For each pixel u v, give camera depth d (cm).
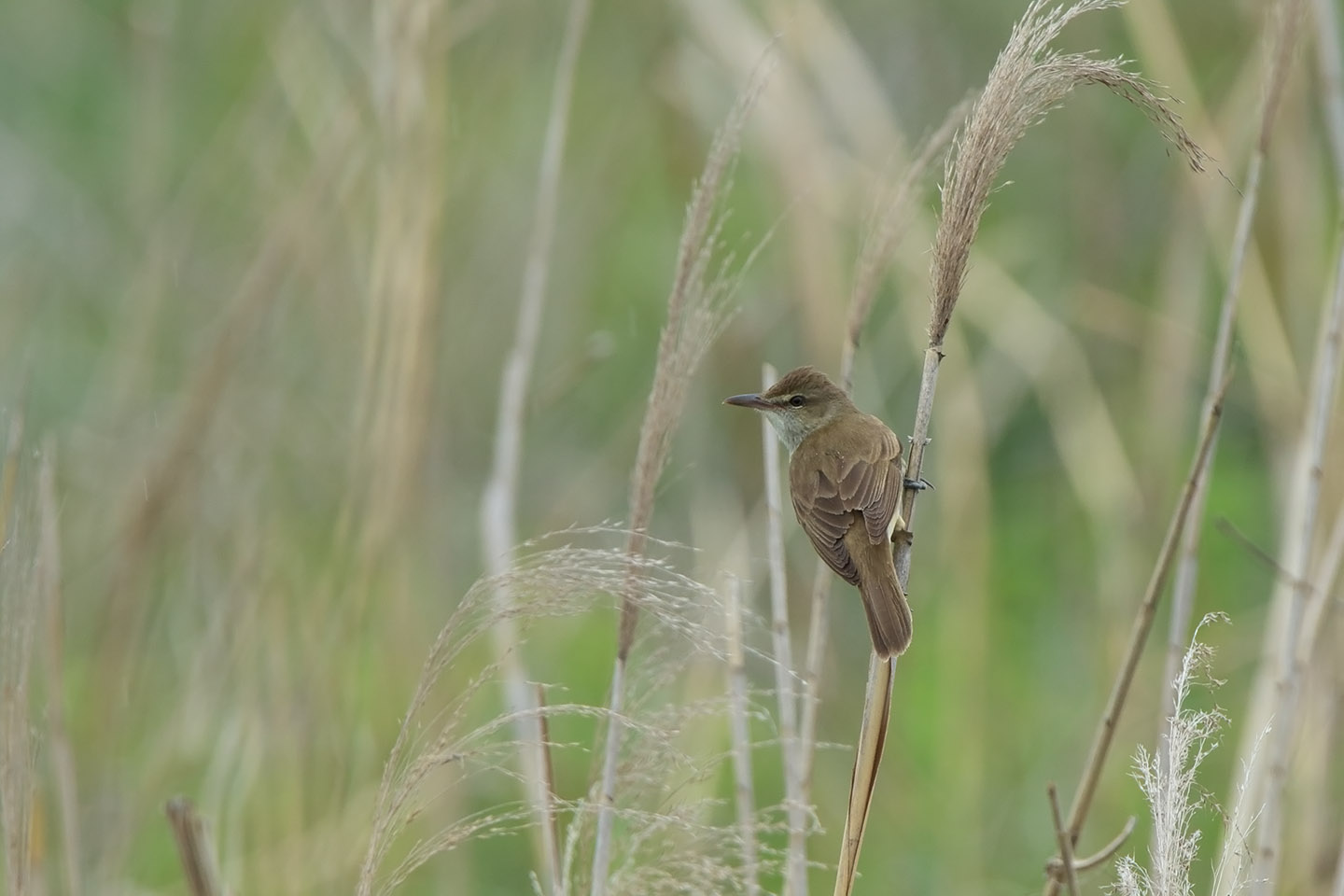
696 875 648
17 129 1500
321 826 991
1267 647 919
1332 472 1028
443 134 1066
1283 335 1141
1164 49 1155
